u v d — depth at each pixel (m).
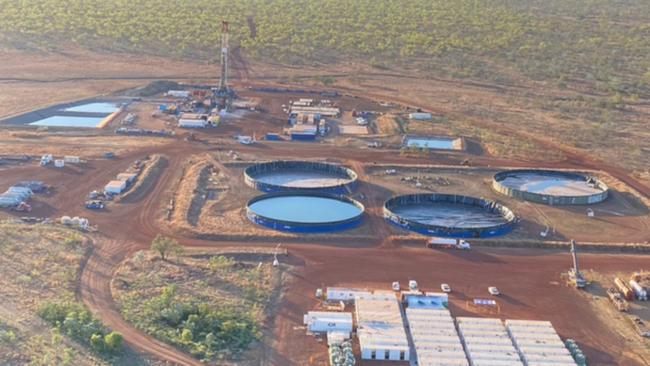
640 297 113.50
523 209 150.62
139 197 147.50
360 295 108.06
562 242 133.25
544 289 115.62
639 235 139.62
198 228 132.12
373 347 93.38
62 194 146.88
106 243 124.56
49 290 105.56
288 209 145.00
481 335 98.25
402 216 144.75
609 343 100.56
